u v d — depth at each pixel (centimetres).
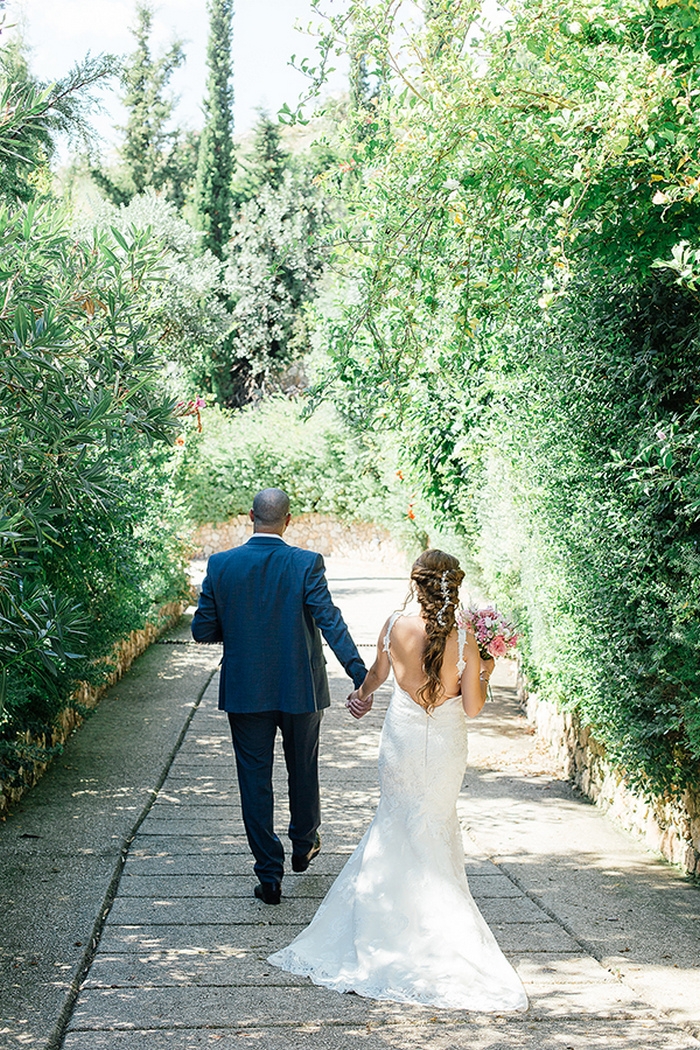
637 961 389
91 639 653
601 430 547
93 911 421
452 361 552
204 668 1064
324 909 395
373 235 476
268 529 461
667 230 406
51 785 621
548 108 404
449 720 390
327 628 440
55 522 568
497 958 372
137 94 4484
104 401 350
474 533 1022
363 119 468
